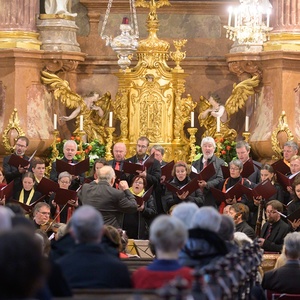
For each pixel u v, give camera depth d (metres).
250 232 17.42
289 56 23.42
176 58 24.23
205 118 24.47
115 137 24.45
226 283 8.65
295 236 13.67
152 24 24.30
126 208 16.86
